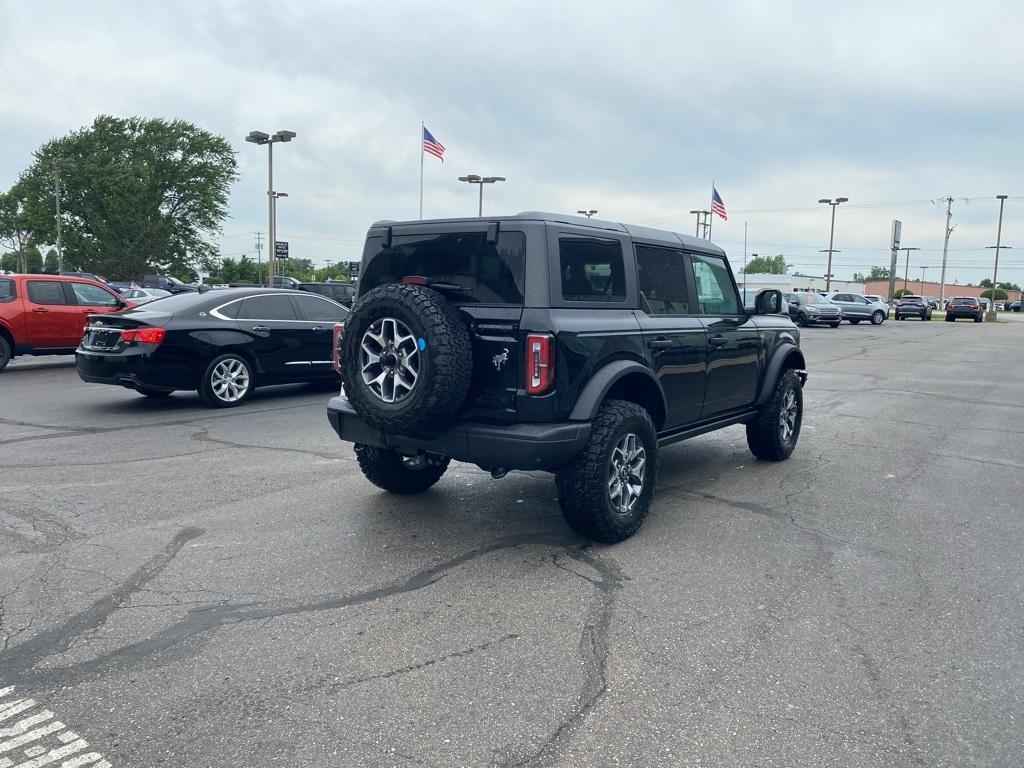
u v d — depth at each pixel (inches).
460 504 221.3
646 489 194.1
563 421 171.6
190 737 107.0
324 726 110.0
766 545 189.2
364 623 143.2
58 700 116.0
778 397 271.0
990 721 113.1
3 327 509.4
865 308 1729.8
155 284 1942.7
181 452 285.7
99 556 176.1
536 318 165.9
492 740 107.0
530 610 149.6
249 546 184.1
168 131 2615.7
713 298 239.1
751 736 108.6
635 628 142.3
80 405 394.9
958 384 536.4
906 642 137.9
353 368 174.2
